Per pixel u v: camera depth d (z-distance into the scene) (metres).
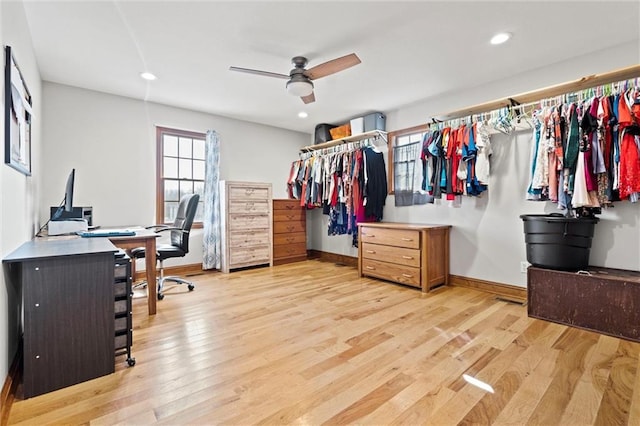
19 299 1.85
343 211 4.54
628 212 2.54
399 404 1.48
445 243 3.72
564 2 2.06
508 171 3.23
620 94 2.29
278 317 2.64
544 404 1.47
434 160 3.49
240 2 2.07
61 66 3.02
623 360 1.88
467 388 1.61
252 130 5.16
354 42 2.58
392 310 2.81
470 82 3.40
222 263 4.47
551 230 2.51
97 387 1.62
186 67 3.05
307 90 2.91
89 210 3.39
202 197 4.61
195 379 1.70
